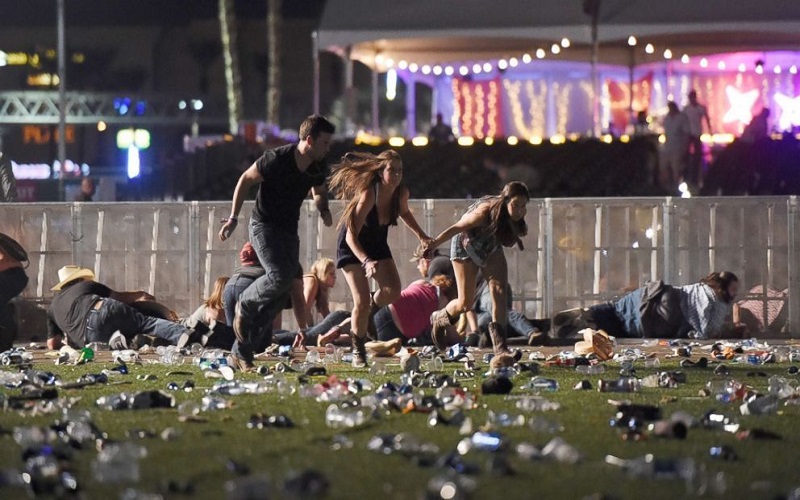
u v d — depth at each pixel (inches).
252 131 4222.4
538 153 3909.9
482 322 2014.0
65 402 1171.9
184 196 4020.7
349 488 762.2
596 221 2274.9
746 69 5201.8
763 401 1114.7
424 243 1585.9
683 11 3983.8
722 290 2132.1
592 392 1298.0
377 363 1562.5
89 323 1958.7
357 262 1617.9
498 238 1592.0
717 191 3757.4
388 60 4916.3
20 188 3946.9
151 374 1496.1
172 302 2277.3
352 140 4040.4
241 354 1567.4
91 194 3294.8
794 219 2256.4
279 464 845.2
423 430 997.2
